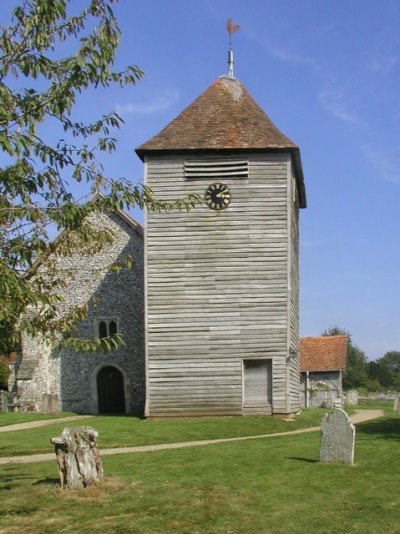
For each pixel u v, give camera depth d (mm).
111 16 9516
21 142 8602
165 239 26953
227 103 28953
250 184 26953
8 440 20656
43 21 9023
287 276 26516
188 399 26375
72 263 33531
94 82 9516
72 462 11836
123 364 33094
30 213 8992
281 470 13141
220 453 15672
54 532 9312
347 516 9742
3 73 9078
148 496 11125
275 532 9055
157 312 26750
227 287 26625
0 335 9953
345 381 83125
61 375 33531
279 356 26250
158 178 27250
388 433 19359
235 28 30688
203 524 9484
